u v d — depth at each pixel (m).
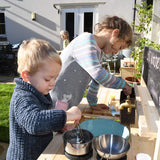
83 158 0.88
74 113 0.95
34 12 7.70
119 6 6.82
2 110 2.89
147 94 1.25
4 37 8.42
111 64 6.78
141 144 1.09
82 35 1.27
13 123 0.94
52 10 7.57
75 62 1.29
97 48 1.27
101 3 7.02
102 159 0.86
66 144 0.90
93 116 1.44
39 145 1.02
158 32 2.63
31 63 0.86
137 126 1.24
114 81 1.20
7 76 6.31
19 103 0.85
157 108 0.98
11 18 7.98
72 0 7.34
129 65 3.77
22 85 0.90
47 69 0.88
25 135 0.96
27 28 7.91
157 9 2.60
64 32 6.00
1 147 2.30
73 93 1.37
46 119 0.80
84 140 0.94
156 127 0.83
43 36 7.84
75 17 7.58
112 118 1.40
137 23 6.47
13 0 7.80
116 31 1.26
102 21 1.38
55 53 0.91
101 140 0.95
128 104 1.20
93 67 1.16
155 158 0.77
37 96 0.92
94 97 1.54
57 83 1.35
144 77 1.52
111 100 1.72
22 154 0.99
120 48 1.37
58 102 1.36
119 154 0.83
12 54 6.55
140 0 6.45
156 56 1.09
